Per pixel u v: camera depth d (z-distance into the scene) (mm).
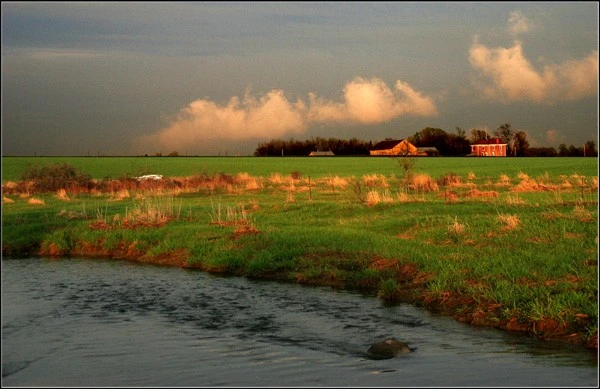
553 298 14922
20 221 33969
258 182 51938
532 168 70250
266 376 12000
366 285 19703
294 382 11648
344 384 11469
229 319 16328
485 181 51844
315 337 14539
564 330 13844
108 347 14086
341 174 69938
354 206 32625
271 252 23438
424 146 162875
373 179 50781
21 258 27391
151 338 14719
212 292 19641
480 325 15125
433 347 13547
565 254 18297
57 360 13195
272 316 16516
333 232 25594
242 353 13445
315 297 18562
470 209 29219
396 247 22078
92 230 30328
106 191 49125
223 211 34469
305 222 29719
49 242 29359
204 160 110250
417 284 18609
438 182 47375
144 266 24844
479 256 19469
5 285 21156
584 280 15648
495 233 22641
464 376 11719
